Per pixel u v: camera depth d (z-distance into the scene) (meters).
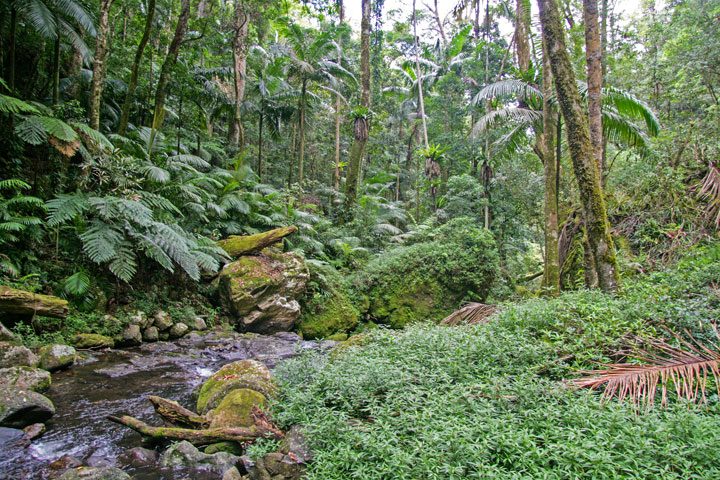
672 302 5.07
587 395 3.49
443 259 12.83
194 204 10.56
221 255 10.51
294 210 14.04
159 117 11.00
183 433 3.83
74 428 4.19
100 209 7.37
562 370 4.25
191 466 3.52
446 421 3.25
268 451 3.61
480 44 19.77
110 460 3.62
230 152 17.16
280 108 16.84
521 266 16.77
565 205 13.11
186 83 12.55
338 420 3.45
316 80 16.34
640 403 3.63
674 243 8.66
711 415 3.37
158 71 13.43
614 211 10.85
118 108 13.20
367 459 3.07
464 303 12.59
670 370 3.67
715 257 6.90
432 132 23.80
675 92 12.58
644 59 14.13
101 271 8.02
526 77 11.57
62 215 6.93
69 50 11.27
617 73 14.30
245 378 4.76
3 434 3.78
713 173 8.72
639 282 6.54
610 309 4.93
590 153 6.22
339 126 23.19
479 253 12.86
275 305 9.95
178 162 11.30
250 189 14.46
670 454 2.61
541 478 2.60
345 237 14.87
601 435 2.84
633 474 2.59
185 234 9.45
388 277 12.77
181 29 11.31
